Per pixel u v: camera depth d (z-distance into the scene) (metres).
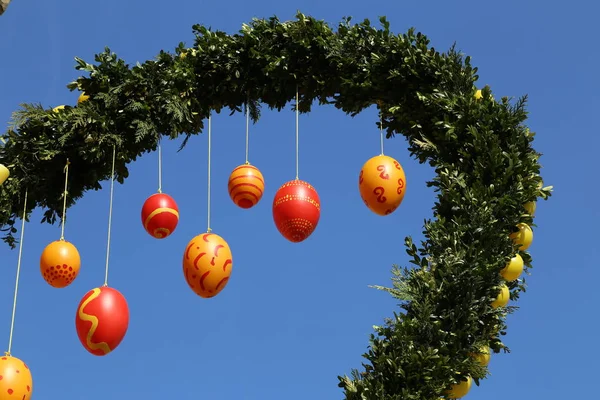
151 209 7.12
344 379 6.17
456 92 7.20
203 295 6.59
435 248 6.62
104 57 7.12
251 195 7.05
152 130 7.09
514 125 7.12
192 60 7.24
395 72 7.20
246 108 7.41
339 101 7.45
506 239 6.72
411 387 6.15
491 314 6.61
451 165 6.99
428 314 6.28
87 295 6.34
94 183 7.39
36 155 7.06
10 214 7.20
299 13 7.32
